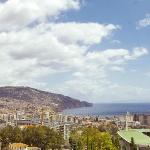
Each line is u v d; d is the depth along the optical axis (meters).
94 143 173.25
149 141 76.00
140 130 93.25
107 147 167.25
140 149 72.75
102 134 173.88
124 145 83.62
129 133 88.19
